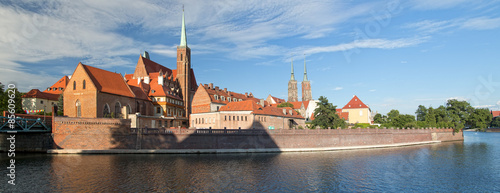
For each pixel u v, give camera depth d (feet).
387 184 150.30
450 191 140.67
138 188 132.67
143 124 312.09
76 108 275.18
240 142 244.22
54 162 186.29
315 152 255.50
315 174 167.63
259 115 343.26
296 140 261.24
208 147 237.86
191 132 236.43
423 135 371.56
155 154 226.17
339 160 212.23
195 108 414.21
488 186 149.48
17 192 125.29
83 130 225.15
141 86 368.68
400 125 429.79
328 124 339.57
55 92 418.72
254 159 210.38
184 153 232.32
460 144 361.51
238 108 350.64
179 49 493.36
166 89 400.88
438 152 270.46
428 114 469.98
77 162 187.52
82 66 277.23
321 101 348.38
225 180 150.00
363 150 276.41
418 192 138.31
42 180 143.43
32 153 221.87
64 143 223.51
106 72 306.76
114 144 228.22
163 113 375.66
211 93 410.52
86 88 272.92
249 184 143.84
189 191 130.31
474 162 214.69
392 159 221.66
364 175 167.84
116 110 295.07
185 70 489.26
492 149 298.76
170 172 164.14
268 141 251.39
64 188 131.13
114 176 152.66
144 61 462.60
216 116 341.21
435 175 171.32
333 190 137.90
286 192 133.18
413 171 181.27
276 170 175.22
